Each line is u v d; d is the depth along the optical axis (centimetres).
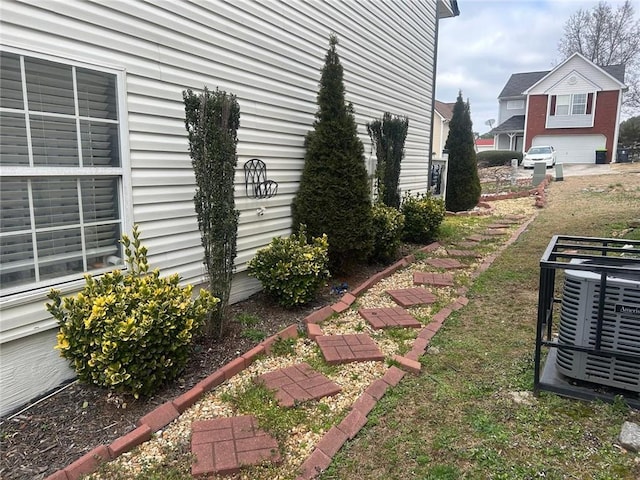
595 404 257
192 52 362
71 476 207
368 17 665
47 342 281
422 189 990
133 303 268
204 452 223
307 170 507
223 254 348
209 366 312
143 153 330
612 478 200
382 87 738
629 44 3056
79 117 287
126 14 306
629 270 243
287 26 477
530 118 2823
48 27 260
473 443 229
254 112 442
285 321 400
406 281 541
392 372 306
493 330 379
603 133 2627
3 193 256
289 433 243
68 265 294
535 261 595
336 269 532
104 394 273
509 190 1510
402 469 213
